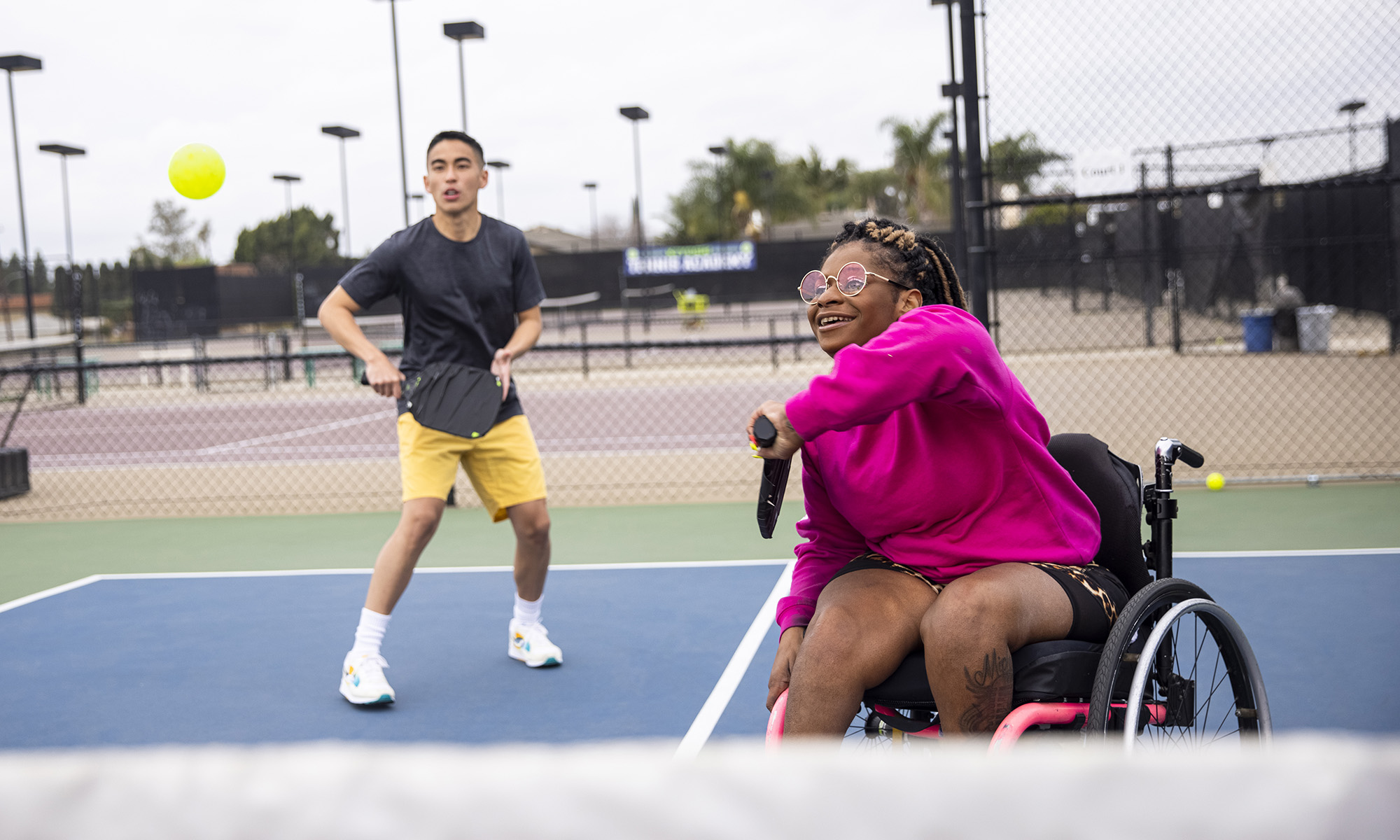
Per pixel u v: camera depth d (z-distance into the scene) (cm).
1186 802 33
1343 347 1750
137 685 393
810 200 5306
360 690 359
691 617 462
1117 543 229
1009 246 2470
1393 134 1684
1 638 461
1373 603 431
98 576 582
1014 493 212
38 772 35
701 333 3431
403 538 367
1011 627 191
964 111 649
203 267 4047
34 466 1156
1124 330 2273
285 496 873
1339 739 34
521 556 400
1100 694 188
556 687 377
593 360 2681
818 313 223
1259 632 400
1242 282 2086
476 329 377
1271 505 645
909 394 188
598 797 34
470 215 377
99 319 3491
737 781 34
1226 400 1209
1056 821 33
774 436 189
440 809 34
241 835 34
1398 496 656
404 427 373
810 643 196
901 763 34
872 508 216
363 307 378
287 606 505
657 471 935
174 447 1322
